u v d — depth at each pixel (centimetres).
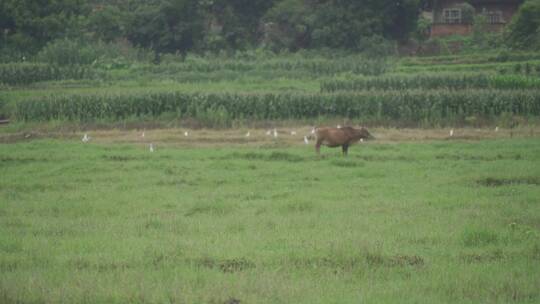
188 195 6681
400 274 4019
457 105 13225
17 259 4325
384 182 7294
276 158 9131
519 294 3647
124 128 13125
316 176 7681
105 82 19575
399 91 14138
